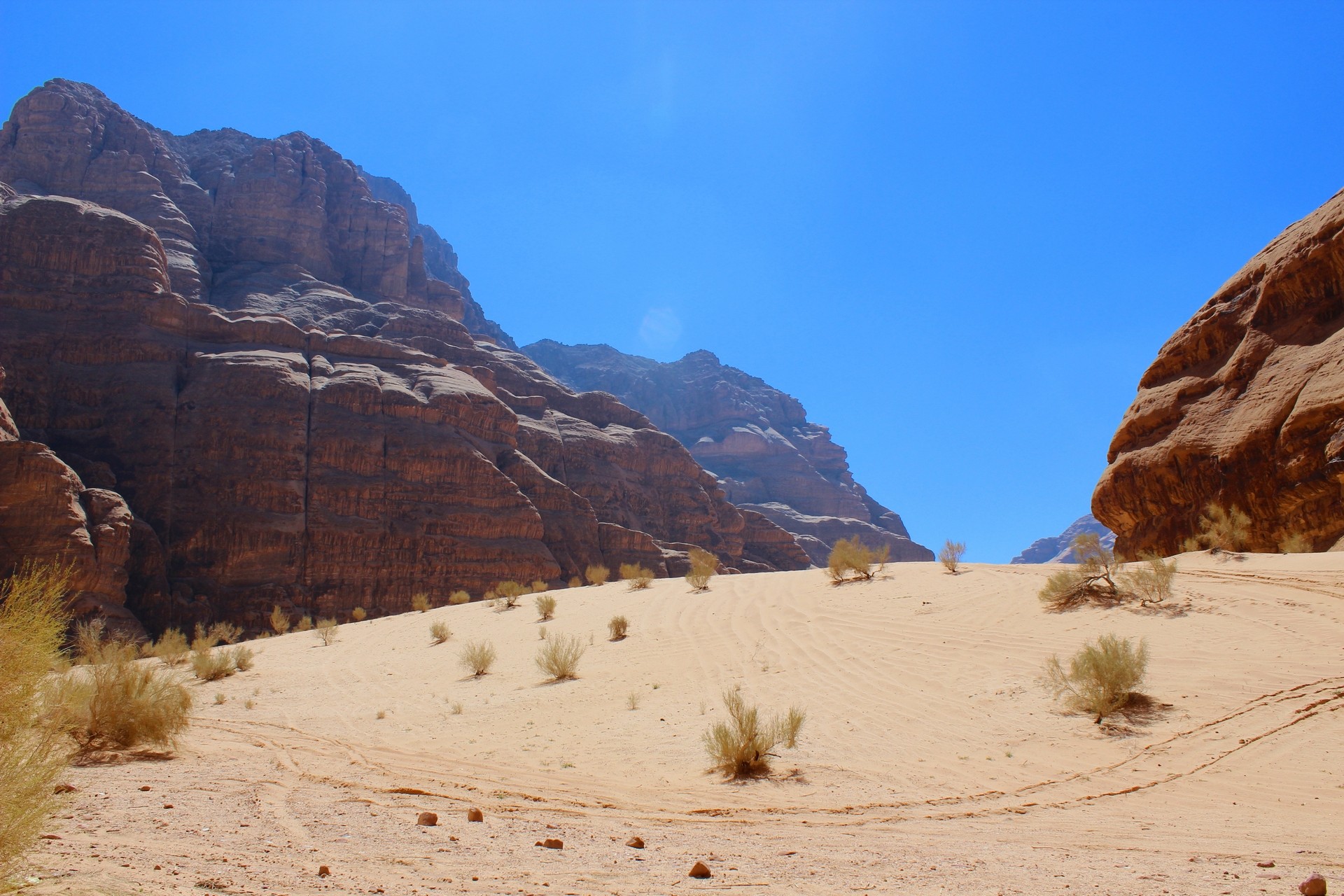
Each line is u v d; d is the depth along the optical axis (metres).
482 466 81.31
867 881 5.47
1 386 58.69
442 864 5.72
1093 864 5.95
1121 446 37.38
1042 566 22.41
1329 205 30.42
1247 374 31.72
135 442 70.31
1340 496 25.92
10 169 115.00
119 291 78.75
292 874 5.11
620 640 20.55
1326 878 5.38
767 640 18.16
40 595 4.88
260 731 13.79
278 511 70.00
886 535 198.12
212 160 139.12
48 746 4.71
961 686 13.28
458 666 20.95
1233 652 12.47
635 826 7.71
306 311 114.19
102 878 4.56
